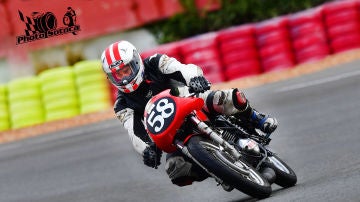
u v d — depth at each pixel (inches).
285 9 2501.2
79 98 2158.0
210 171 745.0
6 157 1681.8
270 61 2186.3
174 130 748.0
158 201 940.6
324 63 2164.1
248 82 2114.9
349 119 1289.4
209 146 761.0
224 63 2164.1
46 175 1348.4
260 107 1637.6
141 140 812.0
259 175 784.9
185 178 790.5
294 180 864.3
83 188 1151.0
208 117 825.5
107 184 1144.8
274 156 880.3
